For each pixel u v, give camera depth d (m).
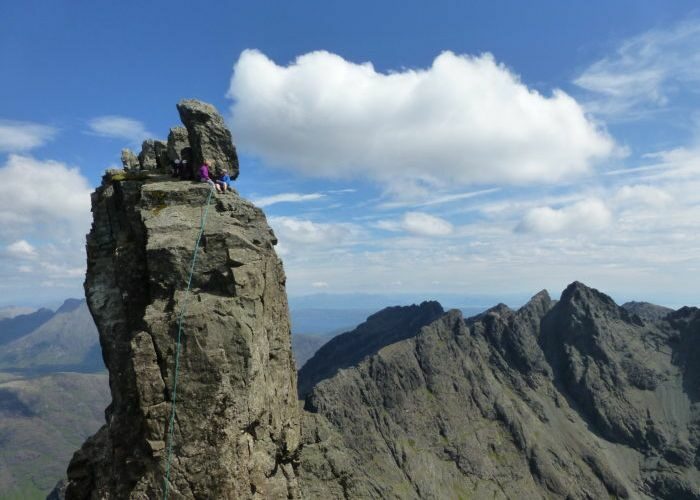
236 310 28.14
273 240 34.50
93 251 35.28
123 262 31.89
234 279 28.66
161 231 29.84
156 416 26.20
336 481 72.25
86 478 31.73
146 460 26.55
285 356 34.09
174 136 37.81
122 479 27.39
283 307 35.16
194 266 28.97
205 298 28.14
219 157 35.16
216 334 27.09
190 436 26.08
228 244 29.67
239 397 26.97
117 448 27.95
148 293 31.25
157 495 25.75
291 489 32.12
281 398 32.84
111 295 33.62
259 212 33.78
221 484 25.86
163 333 26.97
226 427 26.30
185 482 25.75
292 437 33.72
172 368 26.56
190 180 34.81
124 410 28.48
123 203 34.66
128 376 27.95
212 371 26.56
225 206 31.95
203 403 26.34
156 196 31.69
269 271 32.25
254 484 27.81
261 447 29.27
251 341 27.88
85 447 32.88
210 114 35.50
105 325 32.66
